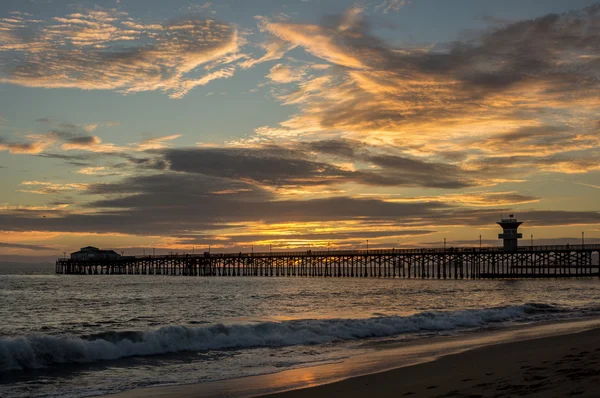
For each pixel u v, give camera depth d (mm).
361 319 27266
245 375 15672
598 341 19250
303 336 23000
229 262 129500
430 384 12797
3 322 32812
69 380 15242
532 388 10883
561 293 60688
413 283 89625
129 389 13984
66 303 50500
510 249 97125
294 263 119375
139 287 83750
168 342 20531
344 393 12438
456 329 26734
